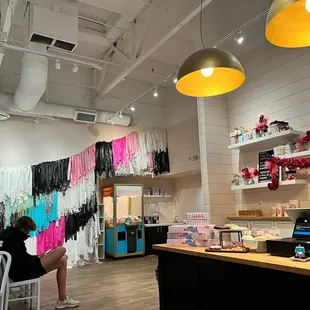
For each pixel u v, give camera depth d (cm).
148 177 901
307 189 436
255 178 493
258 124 482
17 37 650
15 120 714
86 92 813
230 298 232
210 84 299
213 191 535
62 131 768
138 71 834
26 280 356
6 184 653
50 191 698
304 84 451
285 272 195
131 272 612
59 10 496
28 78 528
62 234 696
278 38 221
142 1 523
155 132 863
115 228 782
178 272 280
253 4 532
